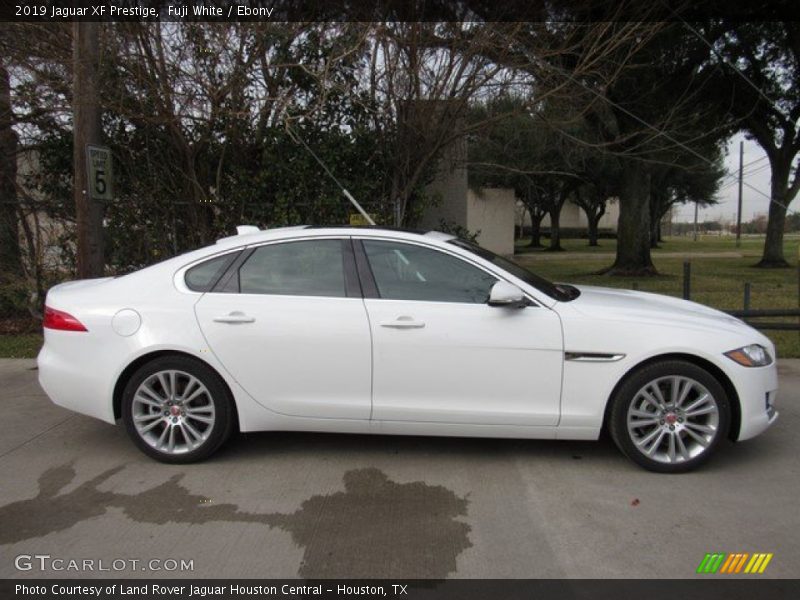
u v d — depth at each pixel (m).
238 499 3.78
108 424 5.15
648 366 4.05
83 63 6.98
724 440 4.34
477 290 4.20
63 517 3.57
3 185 9.07
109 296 4.32
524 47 8.84
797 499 3.76
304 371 4.16
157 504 3.72
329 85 8.52
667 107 15.02
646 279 16.30
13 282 9.10
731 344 4.06
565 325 4.05
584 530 3.40
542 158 16.56
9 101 8.42
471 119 9.84
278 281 4.29
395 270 4.27
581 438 4.14
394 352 4.10
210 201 9.35
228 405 4.26
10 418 5.31
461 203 12.34
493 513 3.60
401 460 4.37
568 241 55.56
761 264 21.03
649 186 17.72
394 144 9.50
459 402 4.12
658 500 3.75
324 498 3.79
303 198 9.51
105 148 6.97
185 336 4.17
